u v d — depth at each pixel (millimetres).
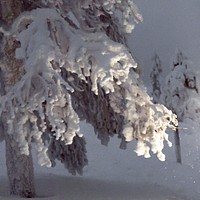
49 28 7012
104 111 10109
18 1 8406
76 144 11602
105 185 10781
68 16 8305
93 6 8391
